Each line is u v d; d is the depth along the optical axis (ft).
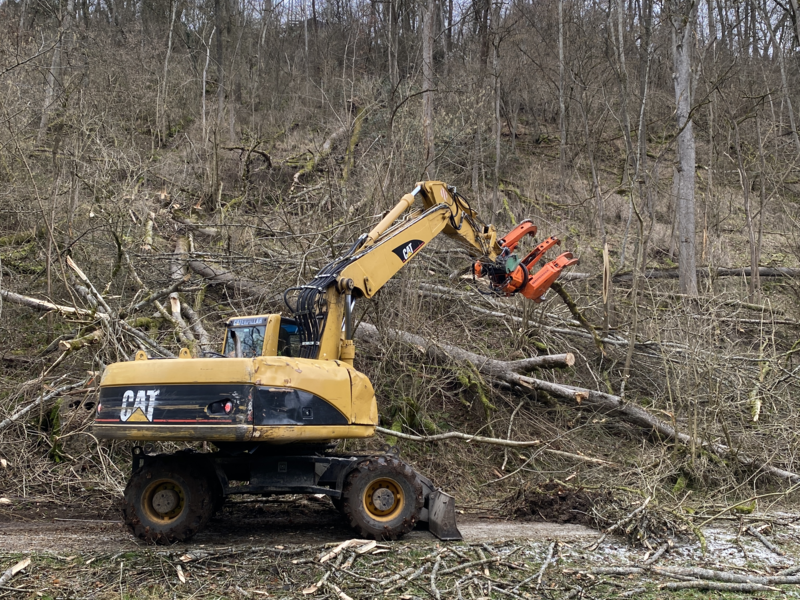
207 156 53.47
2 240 39.34
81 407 28.30
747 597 18.08
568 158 73.31
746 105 67.10
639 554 21.01
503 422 33.60
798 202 67.92
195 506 20.13
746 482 29.43
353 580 17.71
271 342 21.66
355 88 62.95
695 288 46.57
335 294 22.29
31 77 50.98
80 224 39.14
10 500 25.23
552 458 32.30
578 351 38.81
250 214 47.11
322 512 25.31
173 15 76.23
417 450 31.27
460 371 34.01
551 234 55.57
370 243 24.03
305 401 19.93
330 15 105.70
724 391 34.47
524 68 78.07
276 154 62.85
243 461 21.16
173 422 19.16
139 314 36.32
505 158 71.87
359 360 34.47
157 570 17.83
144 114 63.87
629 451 33.09
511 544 21.15
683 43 49.08
